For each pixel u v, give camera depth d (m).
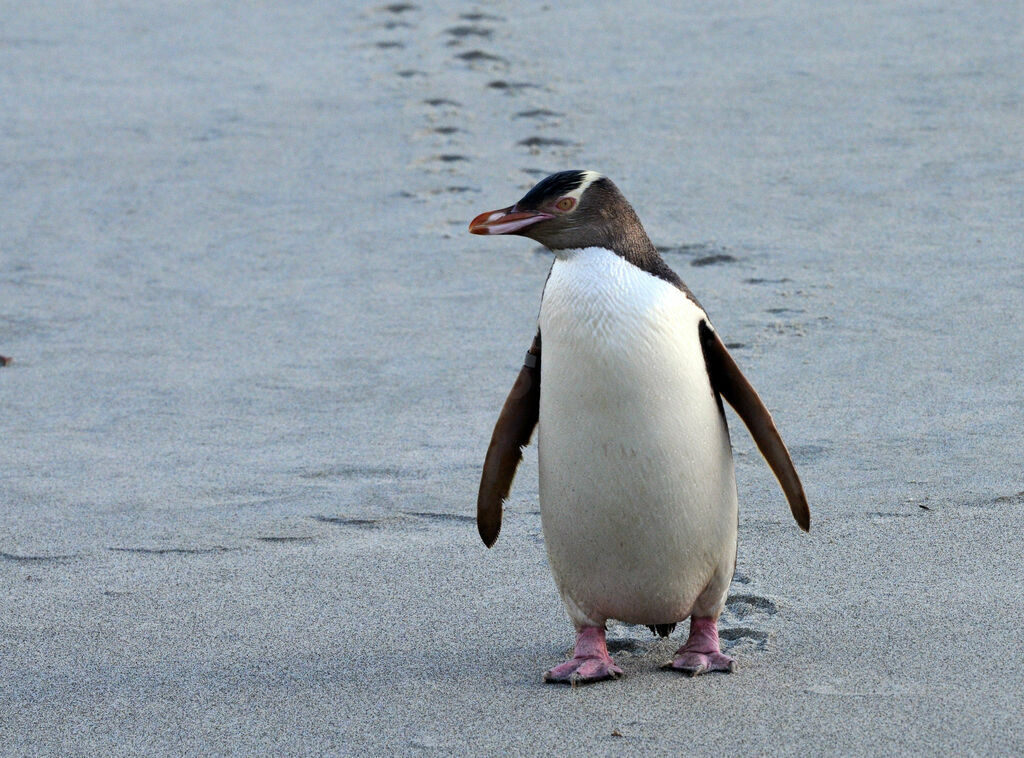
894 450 14.26
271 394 17.42
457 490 13.98
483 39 38.56
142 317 20.95
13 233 25.41
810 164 26.67
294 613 11.15
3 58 38.69
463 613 11.01
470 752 8.39
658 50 36.31
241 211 26.09
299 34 40.34
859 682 9.12
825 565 11.47
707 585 9.69
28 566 12.44
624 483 9.09
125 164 29.31
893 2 39.56
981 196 24.11
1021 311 18.58
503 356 18.42
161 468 15.05
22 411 17.22
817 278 20.59
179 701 9.48
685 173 26.58
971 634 9.86
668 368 8.95
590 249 9.07
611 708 8.96
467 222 24.83
